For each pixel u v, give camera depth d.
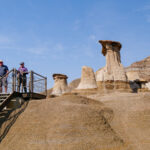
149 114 11.80
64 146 8.66
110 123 11.38
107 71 22.02
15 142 9.28
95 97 17.33
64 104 11.44
